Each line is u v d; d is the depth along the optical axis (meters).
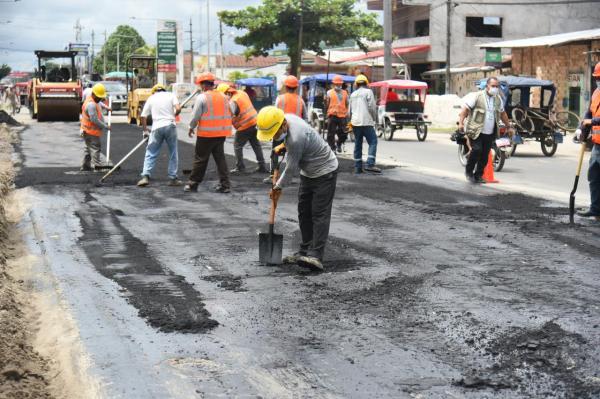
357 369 4.54
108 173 13.07
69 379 4.51
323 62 56.31
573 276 6.77
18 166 15.71
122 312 5.71
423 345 4.94
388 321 5.45
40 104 34.66
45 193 11.73
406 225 9.21
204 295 6.16
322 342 5.02
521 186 13.00
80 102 35.00
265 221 9.47
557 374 4.41
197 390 4.25
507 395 4.11
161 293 6.22
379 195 11.70
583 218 9.70
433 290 6.28
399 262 7.30
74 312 5.71
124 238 8.45
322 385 4.30
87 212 10.08
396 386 4.27
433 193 11.93
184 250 7.85
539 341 4.98
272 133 6.70
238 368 4.57
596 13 48.94
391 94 27.28
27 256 7.64
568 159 19.39
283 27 52.28
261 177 13.88
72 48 37.56
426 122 26.72
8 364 4.63
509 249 7.89
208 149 11.81
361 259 7.42
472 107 13.20
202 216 9.81
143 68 34.97
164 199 11.21
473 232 8.78
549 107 20.67
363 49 53.50
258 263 7.27
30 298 6.23
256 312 5.69
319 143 6.89
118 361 4.70
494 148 15.98
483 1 48.25
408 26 52.88
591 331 5.19
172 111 12.48
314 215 6.99
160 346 4.97
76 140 23.11
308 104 29.73
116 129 29.08
